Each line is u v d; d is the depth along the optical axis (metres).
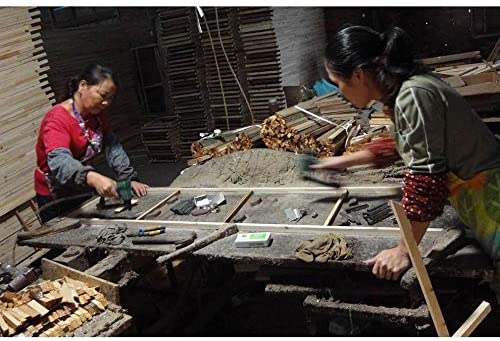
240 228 2.42
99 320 2.07
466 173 1.77
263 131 3.96
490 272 1.80
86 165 3.10
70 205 3.27
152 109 6.95
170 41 5.46
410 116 1.66
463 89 3.73
